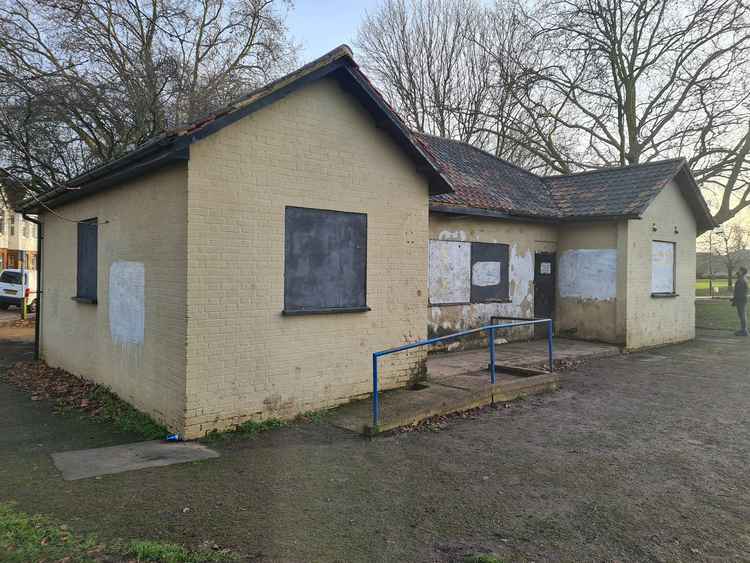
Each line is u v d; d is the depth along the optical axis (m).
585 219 13.46
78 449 5.91
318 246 7.28
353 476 5.19
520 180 15.45
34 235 41.84
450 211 11.33
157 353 6.72
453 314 12.05
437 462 5.61
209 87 20.80
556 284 14.52
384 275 8.05
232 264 6.43
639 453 5.96
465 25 31.12
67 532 3.91
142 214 7.09
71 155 17.95
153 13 20.06
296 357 7.03
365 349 7.80
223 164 6.33
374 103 7.46
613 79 23.56
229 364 6.43
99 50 18.44
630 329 13.24
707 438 6.50
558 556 3.76
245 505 4.48
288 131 6.91
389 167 8.08
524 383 8.56
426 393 7.91
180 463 5.44
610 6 22.89
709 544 3.95
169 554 3.59
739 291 16.86
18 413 7.45
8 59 16.97
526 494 4.83
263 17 22.28
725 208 21.00
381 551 3.79
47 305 11.34
